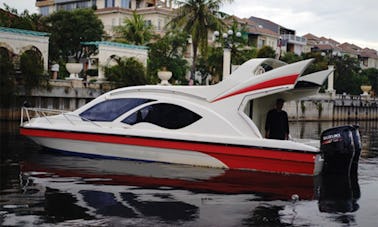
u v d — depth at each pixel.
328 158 11.42
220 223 6.98
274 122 12.14
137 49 36.09
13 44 28.83
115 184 9.55
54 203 7.89
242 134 11.55
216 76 47.22
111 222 6.88
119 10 61.66
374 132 32.62
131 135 12.16
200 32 38.19
